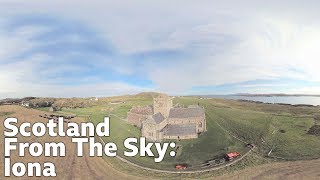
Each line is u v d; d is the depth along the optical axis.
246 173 70.38
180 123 90.00
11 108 114.81
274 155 80.31
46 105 119.06
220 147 82.31
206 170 72.44
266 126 95.38
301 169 71.25
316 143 85.50
